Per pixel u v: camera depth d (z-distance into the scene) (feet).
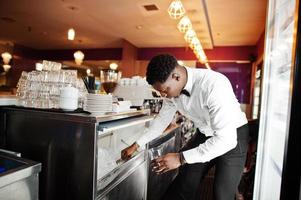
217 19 17.35
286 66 4.20
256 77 21.98
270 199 4.81
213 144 4.06
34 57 32.32
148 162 6.59
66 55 31.35
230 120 4.08
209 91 4.27
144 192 6.53
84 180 4.06
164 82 4.22
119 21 18.95
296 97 2.55
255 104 22.03
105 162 5.08
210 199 8.64
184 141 10.87
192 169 5.41
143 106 7.48
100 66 34.60
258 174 5.05
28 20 19.98
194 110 4.97
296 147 2.56
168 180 8.46
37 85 4.93
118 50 29.19
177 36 22.98
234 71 27.35
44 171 4.34
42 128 4.32
